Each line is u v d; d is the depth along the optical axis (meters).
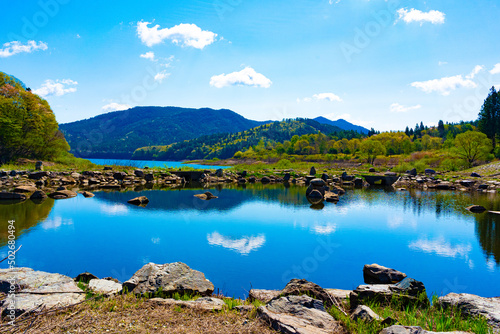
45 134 57.31
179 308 6.17
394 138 141.12
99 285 7.70
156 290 7.23
